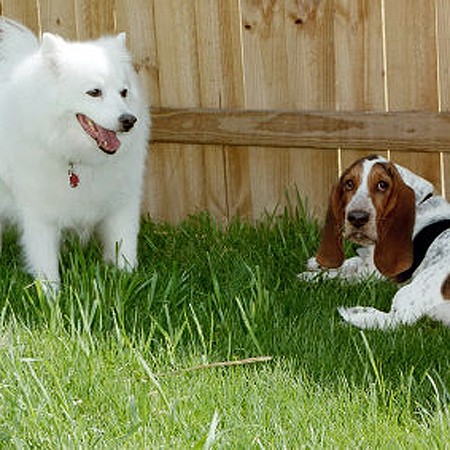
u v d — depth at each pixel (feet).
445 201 31.01
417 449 20.44
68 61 29.40
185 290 29.55
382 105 34.99
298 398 22.84
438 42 33.68
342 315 28.37
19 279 31.04
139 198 33.01
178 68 37.37
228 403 22.72
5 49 31.89
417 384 23.99
